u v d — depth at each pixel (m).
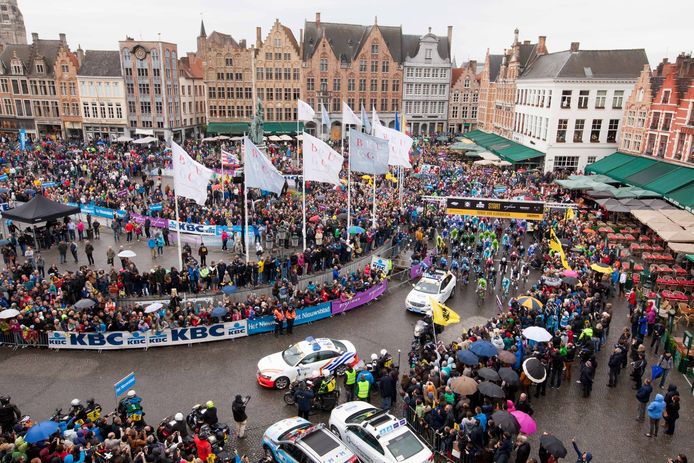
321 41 90.88
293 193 48.69
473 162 72.69
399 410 19.44
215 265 29.78
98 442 15.27
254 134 45.59
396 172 59.97
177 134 91.62
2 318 23.09
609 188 45.22
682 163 45.59
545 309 24.78
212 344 24.31
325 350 21.47
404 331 26.02
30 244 34.72
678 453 17.14
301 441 15.05
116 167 57.69
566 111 60.97
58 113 87.50
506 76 80.38
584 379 20.33
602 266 30.69
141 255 35.34
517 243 36.69
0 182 48.34
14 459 13.88
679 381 21.61
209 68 89.69
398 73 95.38
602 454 17.02
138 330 23.53
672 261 34.66
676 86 46.97
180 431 16.02
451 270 33.66
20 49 87.81
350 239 34.97
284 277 29.75
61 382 20.83
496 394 16.94
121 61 83.00
